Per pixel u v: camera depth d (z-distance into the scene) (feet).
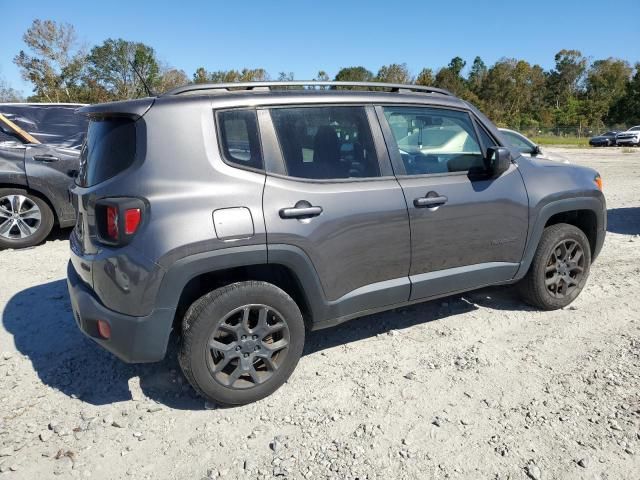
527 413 9.68
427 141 12.05
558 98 278.87
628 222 26.58
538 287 13.84
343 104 11.00
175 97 9.69
